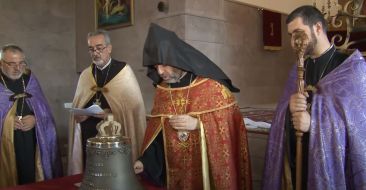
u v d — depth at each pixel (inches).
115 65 138.0
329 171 72.2
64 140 268.1
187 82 93.4
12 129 130.7
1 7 238.5
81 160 135.0
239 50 246.4
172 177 92.1
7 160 131.3
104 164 63.0
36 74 255.4
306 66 81.7
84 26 266.2
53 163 141.2
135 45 231.5
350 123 71.4
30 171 134.7
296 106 74.2
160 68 87.3
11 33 243.1
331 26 166.4
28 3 250.1
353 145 71.5
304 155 78.8
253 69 259.3
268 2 245.4
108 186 62.4
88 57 263.3
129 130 132.3
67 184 80.5
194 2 208.5
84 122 135.2
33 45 253.4
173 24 208.7
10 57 128.3
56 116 265.3
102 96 134.8
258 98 264.2
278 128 82.0
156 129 94.0
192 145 91.0
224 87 93.6
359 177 71.2
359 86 72.1
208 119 89.5
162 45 83.4
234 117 93.4
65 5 269.0
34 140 137.2
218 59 227.0
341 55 77.9
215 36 223.9
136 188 65.4
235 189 89.7
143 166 91.5
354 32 166.9
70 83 273.3
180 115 89.2
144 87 227.6
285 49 286.5
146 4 223.0
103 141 64.4
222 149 88.9
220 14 226.8
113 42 246.5
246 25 251.4
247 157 94.0
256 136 139.8
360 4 158.2
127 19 234.4
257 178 139.7
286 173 81.8
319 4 225.8
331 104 73.4
